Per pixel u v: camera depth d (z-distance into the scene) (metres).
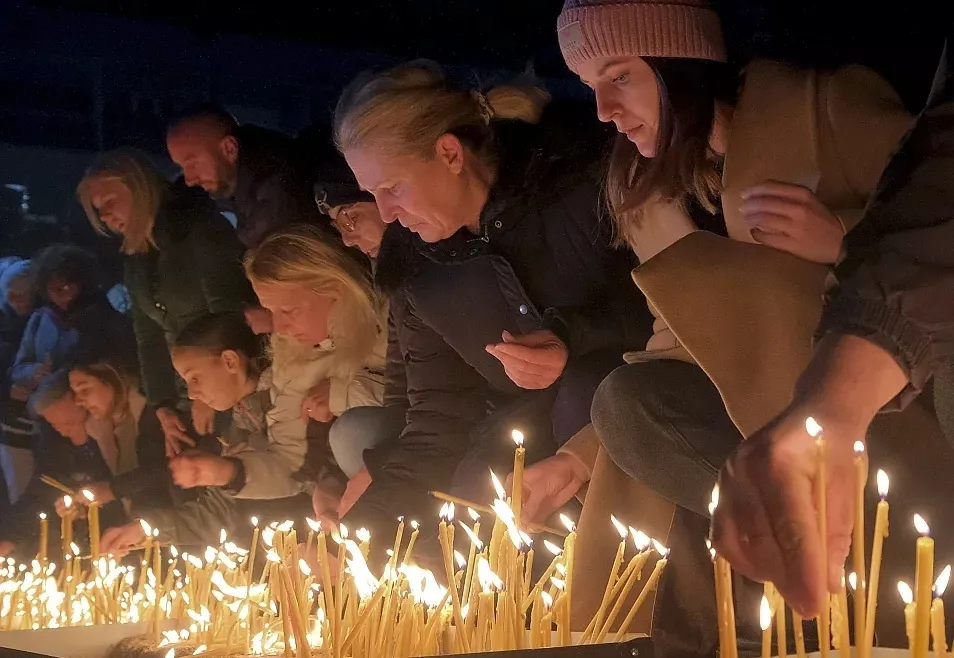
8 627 2.19
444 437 2.62
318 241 3.06
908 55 2.16
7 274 4.15
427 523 2.55
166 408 3.51
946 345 1.19
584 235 2.38
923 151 1.25
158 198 3.72
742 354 1.71
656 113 1.97
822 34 2.22
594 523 1.99
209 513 3.17
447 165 2.44
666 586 1.91
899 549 1.61
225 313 3.39
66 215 5.45
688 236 1.78
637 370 1.88
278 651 1.66
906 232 1.19
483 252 2.46
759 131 1.83
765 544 1.09
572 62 2.03
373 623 1.50
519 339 2.24
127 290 3.85
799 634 1.19
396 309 2.70
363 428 2.88
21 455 4.08
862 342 1.18
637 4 1.91
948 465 1.59
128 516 3.51
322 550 1.45
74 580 2.40
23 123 5.47
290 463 3.19
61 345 4.03
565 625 1.46
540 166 2.40
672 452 1.85
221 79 5.25
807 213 1.67
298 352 3.17
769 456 1.11
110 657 1.85
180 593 2.06
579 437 2.14
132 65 5.35
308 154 3.40
